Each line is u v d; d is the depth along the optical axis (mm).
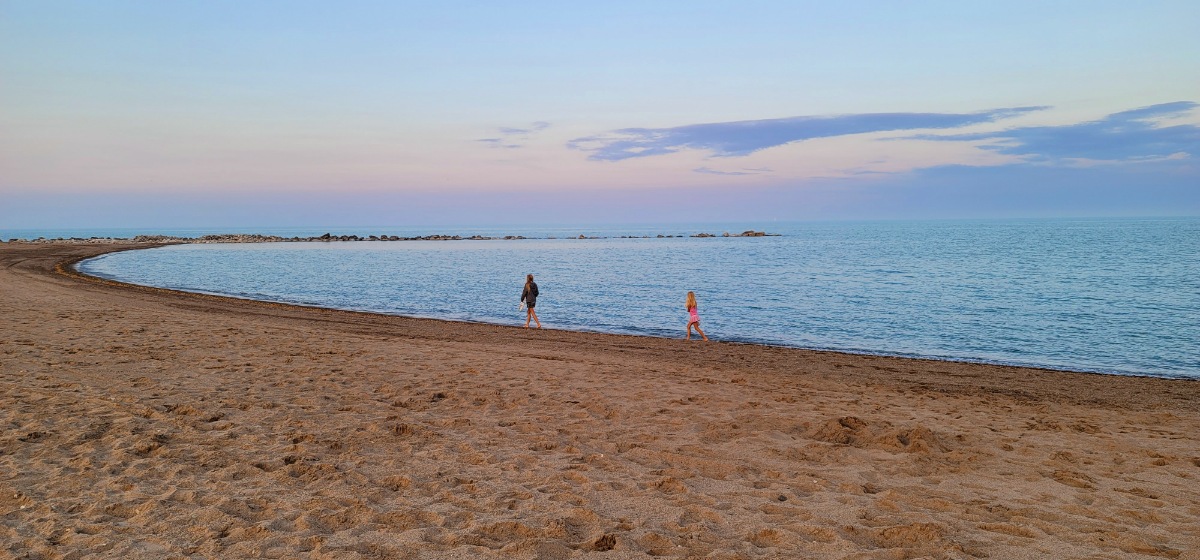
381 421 7648
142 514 4816
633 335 18891
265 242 118000
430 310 26062
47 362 10289
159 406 7836
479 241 132375
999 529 4812
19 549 4199
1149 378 13133
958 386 11945
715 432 7527
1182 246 77250
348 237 131250
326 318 20344
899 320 23250
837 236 143500
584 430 7559
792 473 6145
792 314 24875
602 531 4707
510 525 4754
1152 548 4445
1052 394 11336
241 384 9352
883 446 7047
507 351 14102
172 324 15922
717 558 4281
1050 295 30766
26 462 5801
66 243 85750
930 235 140125
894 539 4625
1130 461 6734
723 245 105438
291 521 4770
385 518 4867
